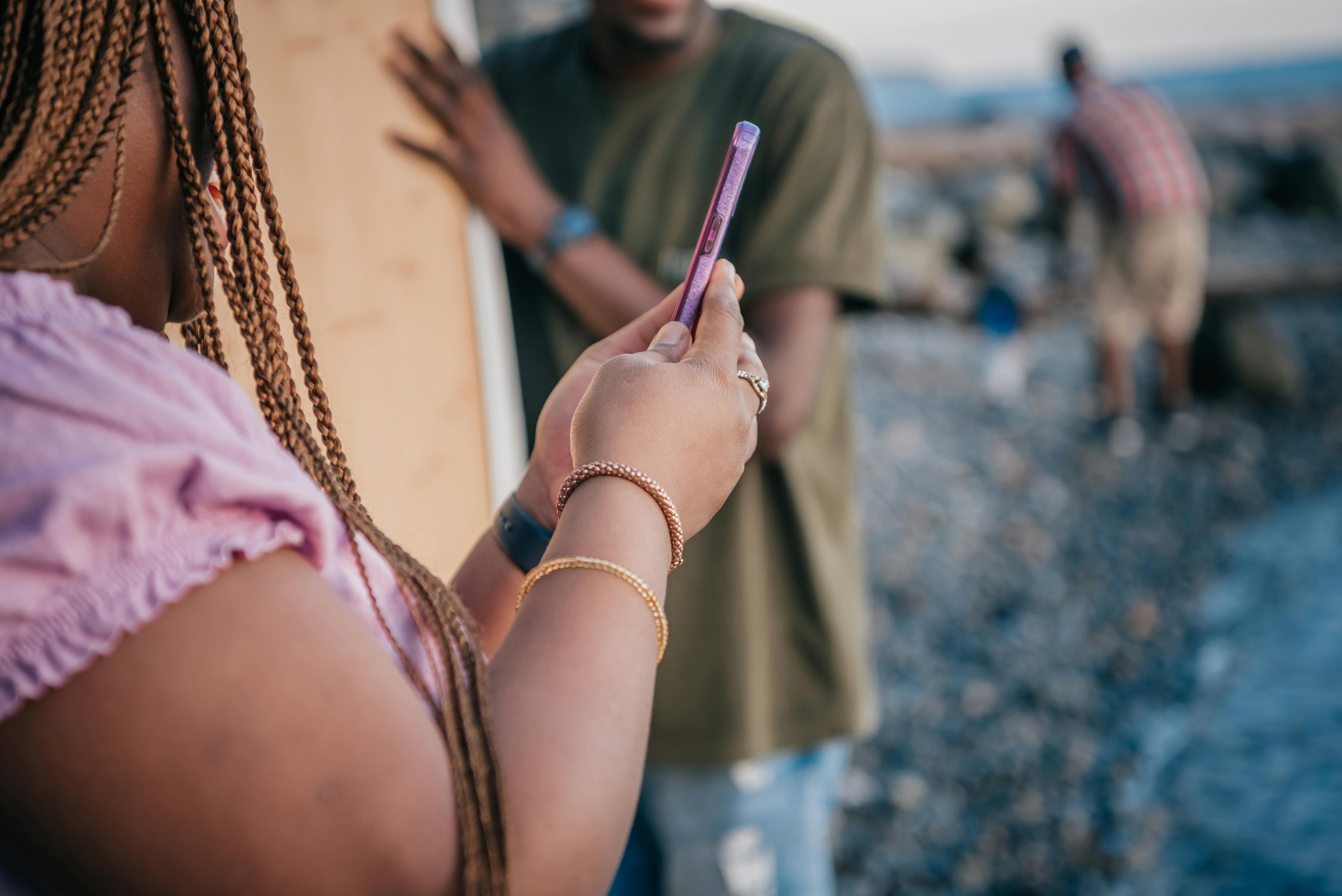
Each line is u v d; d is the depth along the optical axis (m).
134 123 0.58
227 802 0.47
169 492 0.49
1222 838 2.97
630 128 1.70
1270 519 5.32
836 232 1.55
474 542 1.59
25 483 0.46
